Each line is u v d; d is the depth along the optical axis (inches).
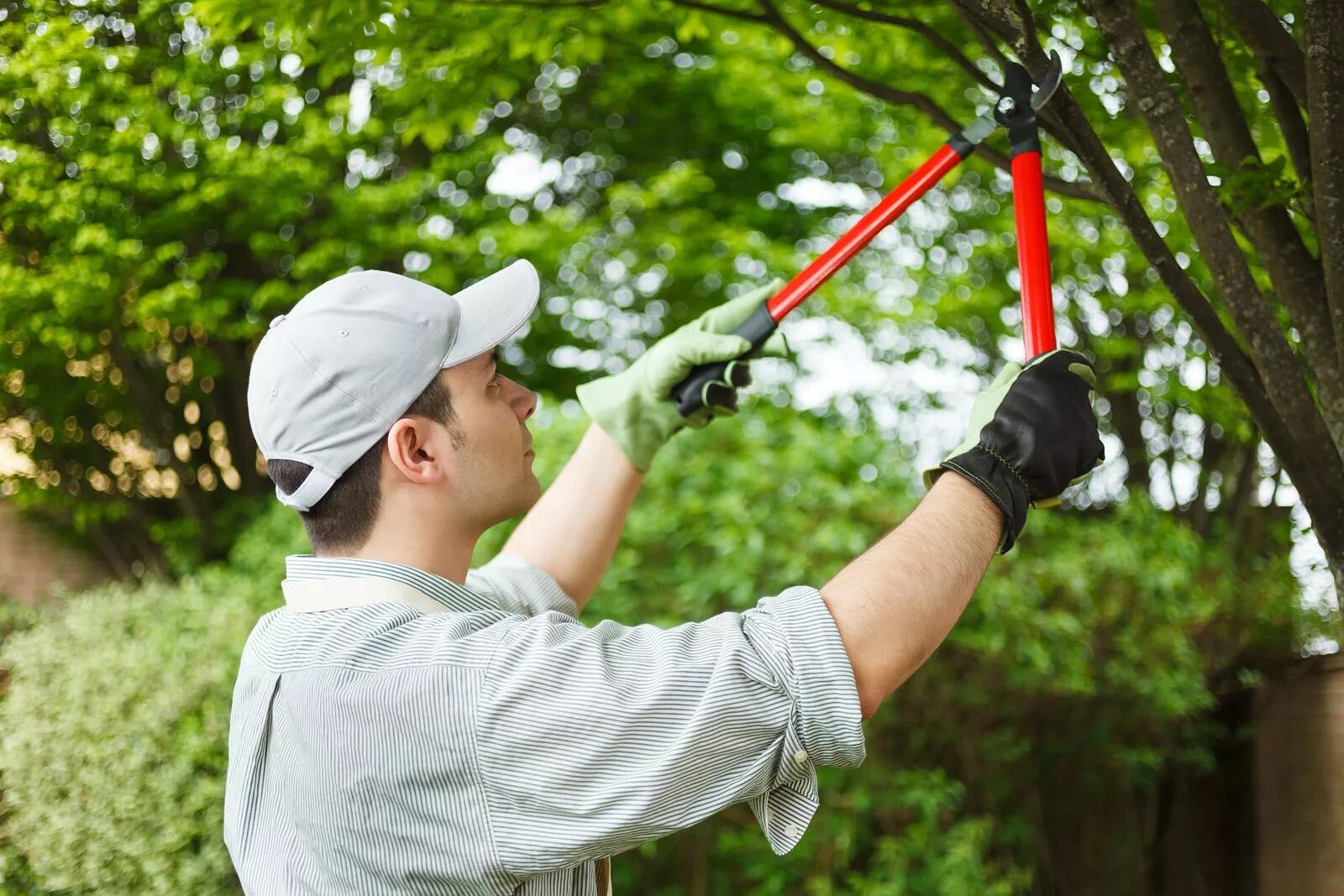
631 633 40.7
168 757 145.8
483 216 268.7
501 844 38.6
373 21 93.8
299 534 181.2
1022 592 149.0
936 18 100.7
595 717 37.5
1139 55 53.3
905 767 153.7
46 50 183.5
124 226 219.0
